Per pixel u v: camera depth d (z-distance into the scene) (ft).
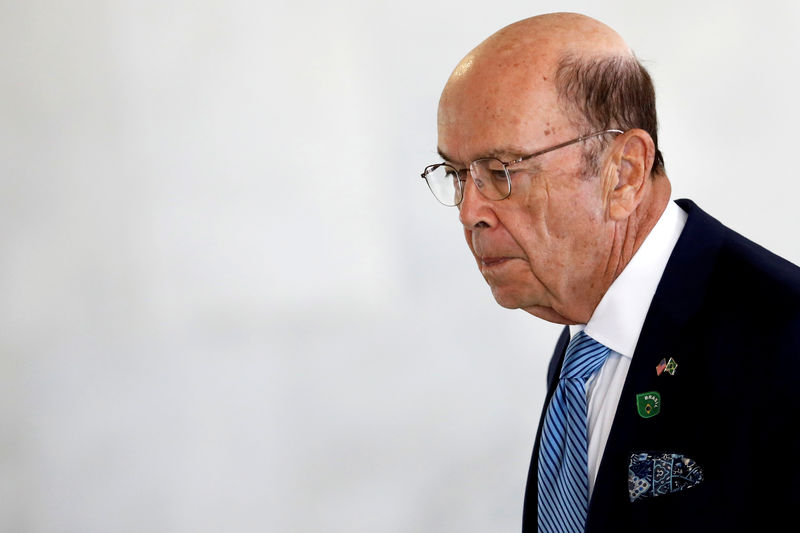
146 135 30.30
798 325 10.39
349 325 31.58
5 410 30.55
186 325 31.09
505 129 11.60
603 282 12.39
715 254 11.80
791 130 31.30
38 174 30.09
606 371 12.41
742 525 10.39
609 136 11.68
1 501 30.81
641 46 30.86
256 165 30.68
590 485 12.37
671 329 11.37
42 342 30.60
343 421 31.91
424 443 32.22
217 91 30.32
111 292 30.73
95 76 29.96
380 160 31.04
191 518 31.76
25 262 30.30
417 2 30.58
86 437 31.09
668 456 10.96
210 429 31.53
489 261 12.73
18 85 29.71
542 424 14.65
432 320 31.73
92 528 31.35
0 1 29.35
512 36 11.92
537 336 32.14
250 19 30.17
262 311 31.24
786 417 10.10
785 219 31.63
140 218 30.58
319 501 32.14
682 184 31.30
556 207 11.79
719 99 31.07
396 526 32.45
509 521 32.73
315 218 31.07
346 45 30.50
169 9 29.96
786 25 30.81
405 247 31.37
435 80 30.94
